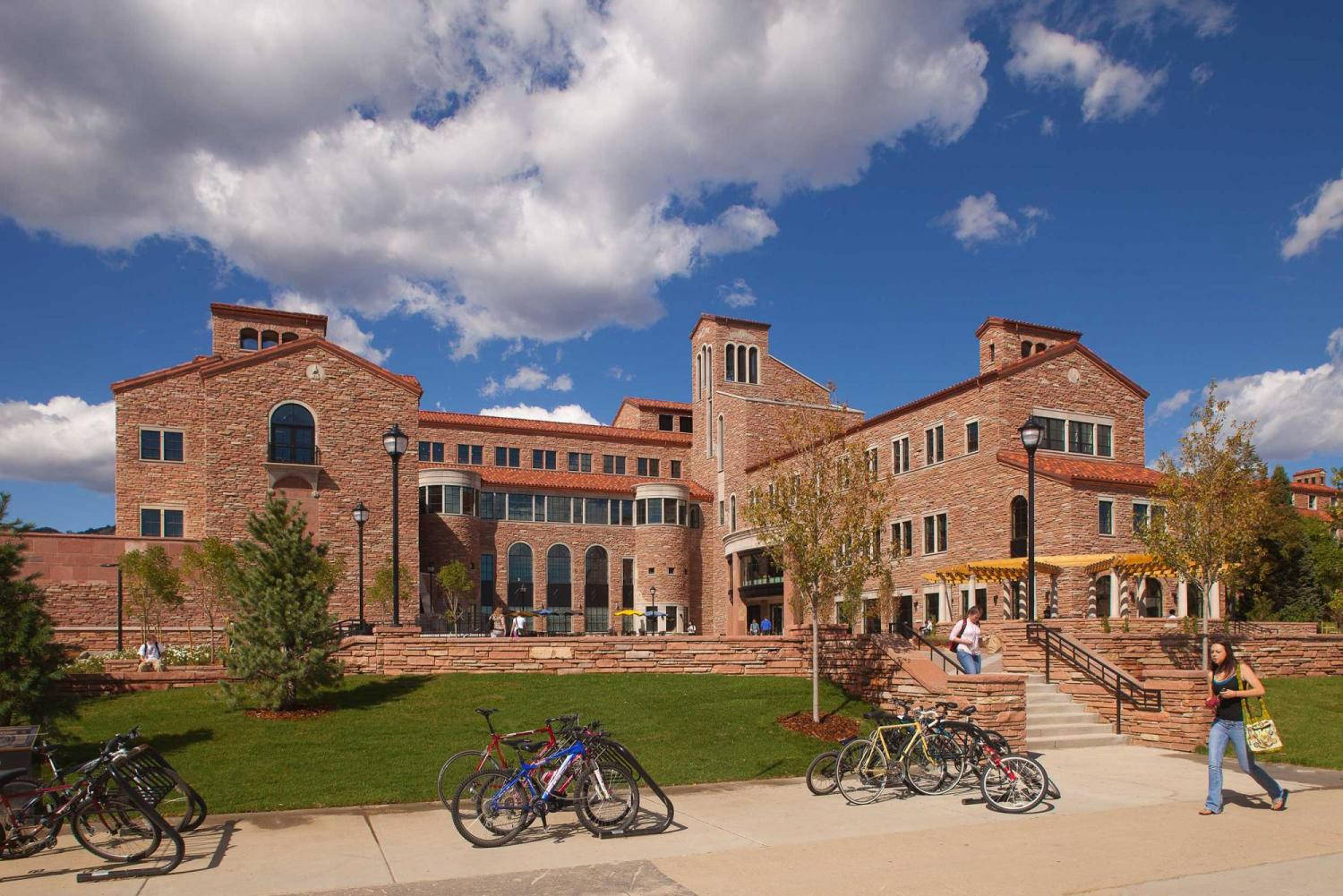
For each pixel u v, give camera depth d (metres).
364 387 45.91
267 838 11.05
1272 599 48.28
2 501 14.05
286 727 16.61
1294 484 65.25
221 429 43.03
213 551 32.78
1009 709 16.81
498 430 65.44
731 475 63.81
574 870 9.49
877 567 19.83
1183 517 24.84
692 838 10.95
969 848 10.30
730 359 67.88
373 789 13.45
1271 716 20.42
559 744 11.73
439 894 8.66
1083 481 37.91
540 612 58.25
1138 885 8.75
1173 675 18.92
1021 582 39.22
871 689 20.70
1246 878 8.95
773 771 15.29
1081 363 43.72
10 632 13.44
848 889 8.71
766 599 57.72
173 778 11.14
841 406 20.88
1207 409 24.88
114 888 9.06
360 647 21.36
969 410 43.69
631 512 64.81
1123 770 15.66
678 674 21.95
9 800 10.20
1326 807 12.49
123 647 34.06
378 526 45.25
